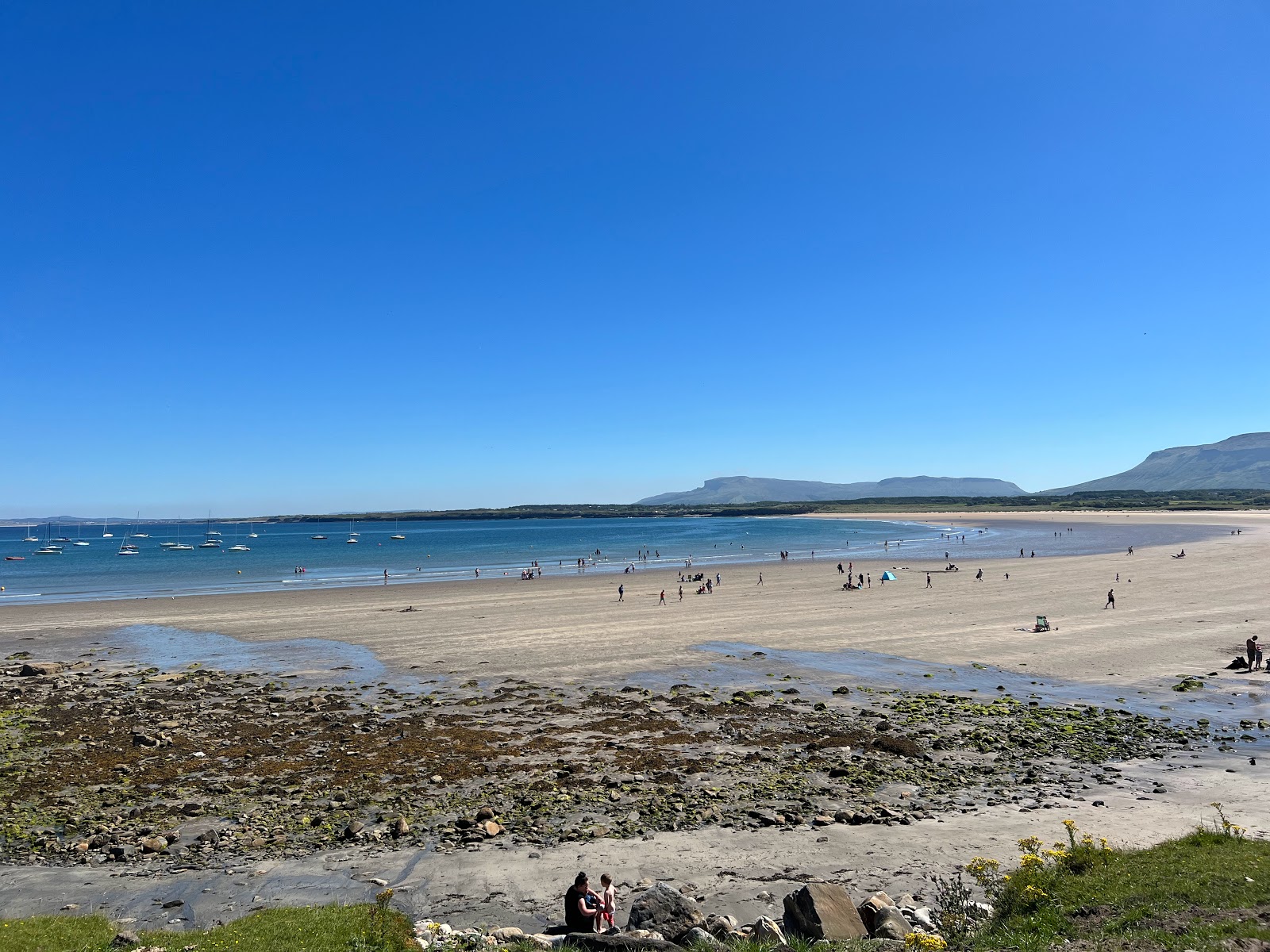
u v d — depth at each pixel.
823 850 16.73
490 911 14.27
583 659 38.72
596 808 19.45
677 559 113.69
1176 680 32.66
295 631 48.88
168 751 24.41
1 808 19.80
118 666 38.94
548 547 157.25
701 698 30.72
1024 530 190.00
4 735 26.27
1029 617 49.34
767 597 63.59
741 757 23.44
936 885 14.81
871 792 20.48
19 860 16.81
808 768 22.41
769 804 19.67
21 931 12.48
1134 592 60.34
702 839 17.45
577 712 28.78
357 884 15.49
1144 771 21.81
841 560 106.19
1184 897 10.93
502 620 51.88
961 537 161.38
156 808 19.70
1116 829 17.31
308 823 18.67
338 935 11.94
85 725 27.53
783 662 37.62
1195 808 18.67
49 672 36.84
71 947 12.07
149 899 14.91
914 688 32.09
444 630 48.31
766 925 12.45
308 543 188.38
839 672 35.25
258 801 20.14
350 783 21.45
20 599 69.06
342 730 26.62
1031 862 13.05
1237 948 8.92
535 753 23.91
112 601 66.19
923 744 24.58
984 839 17.09
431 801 20.05
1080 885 12.04
